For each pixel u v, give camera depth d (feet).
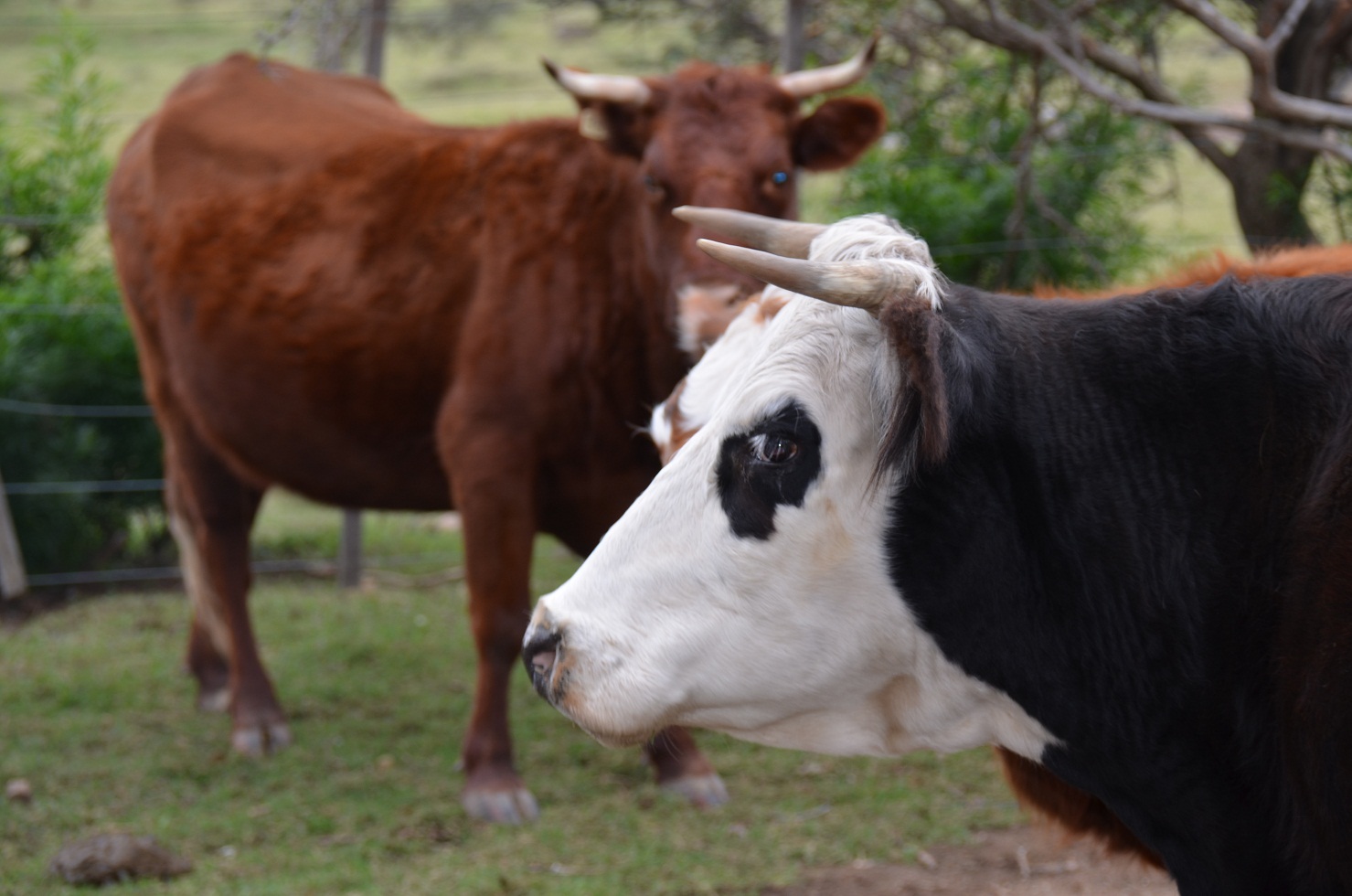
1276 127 15.70
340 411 14.75
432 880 12.24
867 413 6.56
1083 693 6.66
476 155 14.52
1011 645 6.67
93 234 28.27
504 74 61.87
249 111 16.76
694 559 6.79
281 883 12.14
